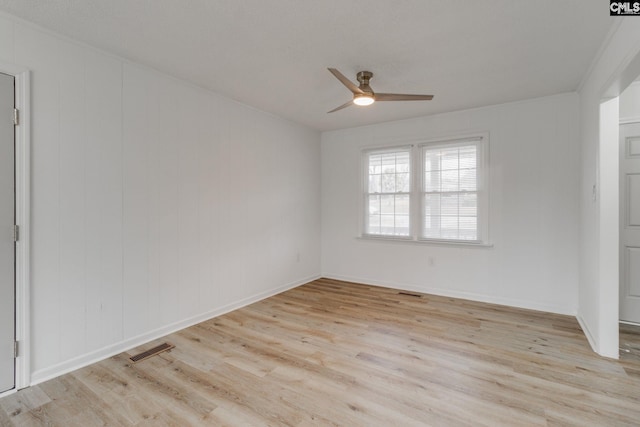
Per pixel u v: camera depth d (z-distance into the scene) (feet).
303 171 16.60
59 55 7.83
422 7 6.79
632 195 10.80
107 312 8.79
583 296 10.86
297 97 12.32
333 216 17.63
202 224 11.41
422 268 14.96
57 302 7.81
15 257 7.17
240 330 10.54
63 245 7.91
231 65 9.59
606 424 5.98
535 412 6.32
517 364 8.20
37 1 6.56
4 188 7.02
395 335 10.07
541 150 12.30
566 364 8.18
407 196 15.37
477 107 13.42
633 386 7.17
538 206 12.40
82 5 6.72
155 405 6.62
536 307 12.46
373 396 6.89
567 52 8.68
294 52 8.79
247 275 13.28
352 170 16.90
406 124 15.23
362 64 9.48
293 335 10.12
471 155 13.76
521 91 11.65
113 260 8.91
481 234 13.55
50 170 7.68
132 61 9.28
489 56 8.97
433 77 10.38
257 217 13.79
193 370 8.00
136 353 8.94
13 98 7.13
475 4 6.68
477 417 6.19
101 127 8.63
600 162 8.73
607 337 8.60
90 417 6.26
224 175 12.26
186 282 10.87
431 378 7.57
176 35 7.93
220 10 6.91
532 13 6.97
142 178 9.59
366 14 7.06
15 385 7.16
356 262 16.90
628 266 10.95
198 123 11.25
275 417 6.24
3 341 7.01
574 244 11.80
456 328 10.60
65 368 7.93
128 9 6.88
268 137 14.35
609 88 8.07
